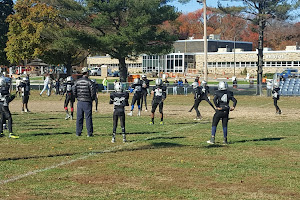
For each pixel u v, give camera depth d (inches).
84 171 387.5
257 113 1017.5
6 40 3024.1
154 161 430.6
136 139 578.6
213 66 3678.6
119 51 1884.8
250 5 1780.3
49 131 655.1
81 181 352.8
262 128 714.2
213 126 540.1
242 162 430.0
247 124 778.2
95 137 593.3
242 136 617.0
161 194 315.9
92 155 461.7
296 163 424.8
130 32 1812.3
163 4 1989.4
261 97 1652.3
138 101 923.4
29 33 2367.1
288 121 831.7
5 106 579.2
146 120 832.3
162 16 1877.5
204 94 842.2
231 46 4025.6
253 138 595.8
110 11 1897.1
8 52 2466.8
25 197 306.8
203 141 562.9
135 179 360.5
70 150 492.1
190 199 303.7
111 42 1825.8
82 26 2082.9
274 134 639.8
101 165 411.5
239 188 334.3
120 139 577.9
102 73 3304.6
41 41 2317.9
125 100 548.4
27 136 600.1
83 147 512.4
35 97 1622.8
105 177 366.0
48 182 348.8
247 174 378.6
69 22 2257.6
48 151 485.4
